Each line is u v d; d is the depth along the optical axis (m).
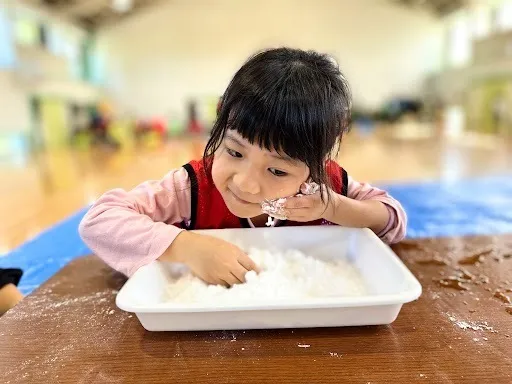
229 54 7.22
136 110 7.35
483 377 0.33
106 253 0.51
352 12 7.08
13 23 4.64
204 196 0.61
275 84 0.42
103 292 0.50
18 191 2.42
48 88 5.17
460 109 6.16
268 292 0.44
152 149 4.70
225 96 0.46
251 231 0.57
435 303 0.45
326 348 0.37
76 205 1.99
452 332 0.39
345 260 0.56
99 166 3.43
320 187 0.51
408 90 7.32
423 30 7.12
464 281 0.51
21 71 4.68
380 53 7.22
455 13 6.66
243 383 0.32
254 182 0.45
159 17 7.07
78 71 6.46
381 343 0.37
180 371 0.34
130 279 0.42
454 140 4.70
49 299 0.48
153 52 7.20
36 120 5.05
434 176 2.44
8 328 0.41
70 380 0.33
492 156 3.30
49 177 2.91
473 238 0.68
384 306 0.37
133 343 0.38
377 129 6.13
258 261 0.53
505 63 4.99
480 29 6.24
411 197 1.32
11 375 0.34
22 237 1.48
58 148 5.06
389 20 7.11
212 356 0.36
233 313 0.37
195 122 6.41
